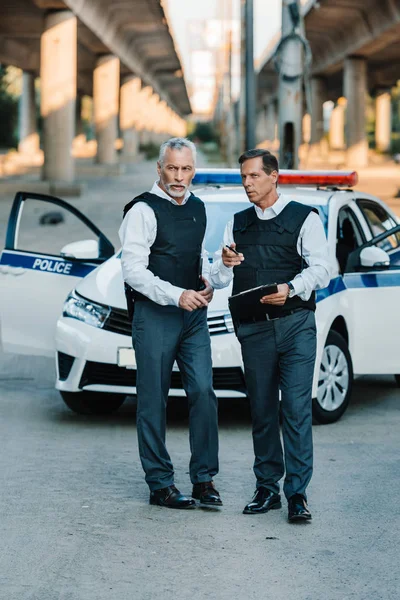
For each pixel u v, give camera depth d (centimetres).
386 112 7881
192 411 609
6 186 3688
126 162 6669
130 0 4625
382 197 3303
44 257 928
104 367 816
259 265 584
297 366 580
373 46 5319
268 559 508
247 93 2472
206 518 583
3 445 773
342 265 904
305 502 575
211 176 969
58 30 3722
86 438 803
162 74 8181
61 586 468
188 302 576
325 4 4859
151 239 594
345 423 862
